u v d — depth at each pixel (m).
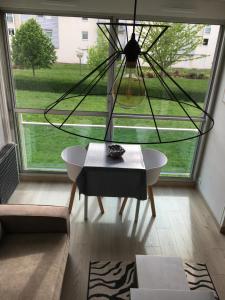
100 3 2.94
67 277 2.40
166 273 2.05
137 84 1.11
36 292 1.76
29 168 3.95
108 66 1.18
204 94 3.46
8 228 2.30
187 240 2.91
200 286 2.39
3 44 3.14
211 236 2.99
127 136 3.71
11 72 3.33
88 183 2.78
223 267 2.60
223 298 2.30
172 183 3.93
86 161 2.81
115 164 2.76
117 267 2.53
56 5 2.94
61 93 3.43
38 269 1.93
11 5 2.93
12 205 2.38
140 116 3.51
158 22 3.08
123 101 1.14
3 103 3.20
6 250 2.11
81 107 3.48
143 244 2.82
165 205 3.49
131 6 2.95
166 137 3.70
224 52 3.14
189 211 3.40
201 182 3.72
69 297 2.23
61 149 3.84
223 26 3.10
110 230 3.00
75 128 3.66
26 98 3.48
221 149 3.13
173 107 3.48
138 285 1.96
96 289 2.31
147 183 2.92
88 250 2.72
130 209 3.37
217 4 2.95
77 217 3.18
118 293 2.29
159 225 3.11
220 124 3.19
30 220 2.27
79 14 3.04
